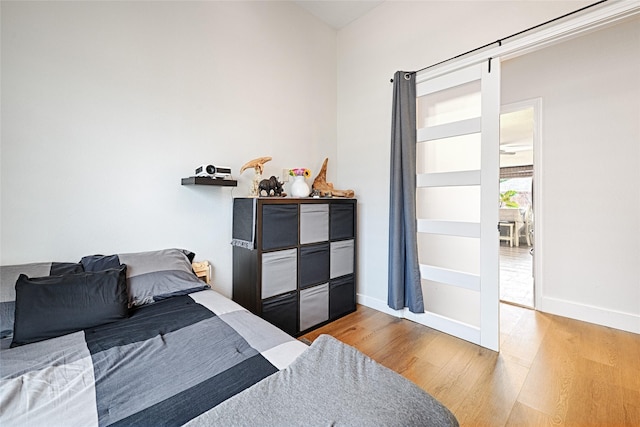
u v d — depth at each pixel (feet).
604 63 8.25
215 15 7.63
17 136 5.05
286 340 3.94
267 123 8.87
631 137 7.91
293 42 9.57
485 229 7.18
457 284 7.72
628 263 7.99
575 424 4.62
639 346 7.07
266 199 7.22
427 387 5.59
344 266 9.30
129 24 6.23
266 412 2.39
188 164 7.19
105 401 2.70
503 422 4.68
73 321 4.23
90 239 5.82
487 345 7.13
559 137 9.02
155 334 4.10
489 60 7.07
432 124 8.69
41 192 5.29
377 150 9.83
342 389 2.71
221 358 3.45
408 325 8.48
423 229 8.45
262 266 7.15
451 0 7.92
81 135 5.68
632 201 7.93
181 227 7.11
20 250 5.11
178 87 6.99
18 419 2.44
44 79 5.28
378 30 9.74
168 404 2.67
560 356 6.65
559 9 6.23
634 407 4.97
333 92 11.01
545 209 9.32
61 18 5.43
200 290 6.02
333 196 9.50
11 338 4.04
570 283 8.91
